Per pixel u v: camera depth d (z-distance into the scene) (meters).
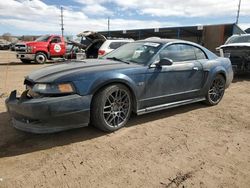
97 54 10.97
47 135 3.86
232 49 9.83
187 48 5.10
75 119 3.57
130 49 4.92
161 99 4.54
